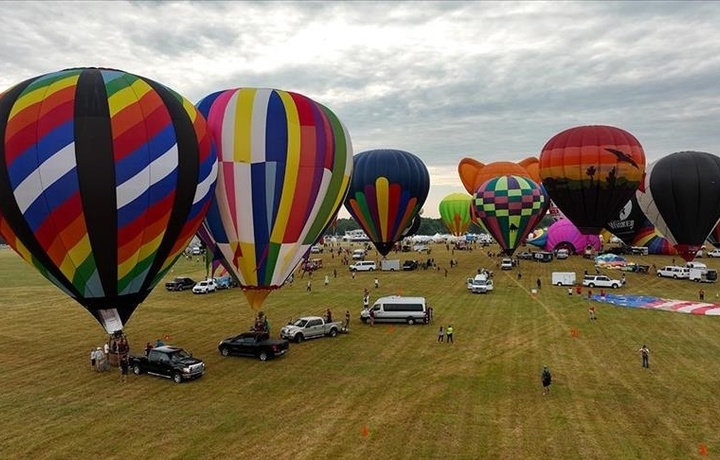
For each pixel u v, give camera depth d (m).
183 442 15.01
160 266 20.92
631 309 35.00
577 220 46.66
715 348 25.05
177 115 20.75
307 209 24.69
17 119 18.70
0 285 50.72
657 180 46.88
